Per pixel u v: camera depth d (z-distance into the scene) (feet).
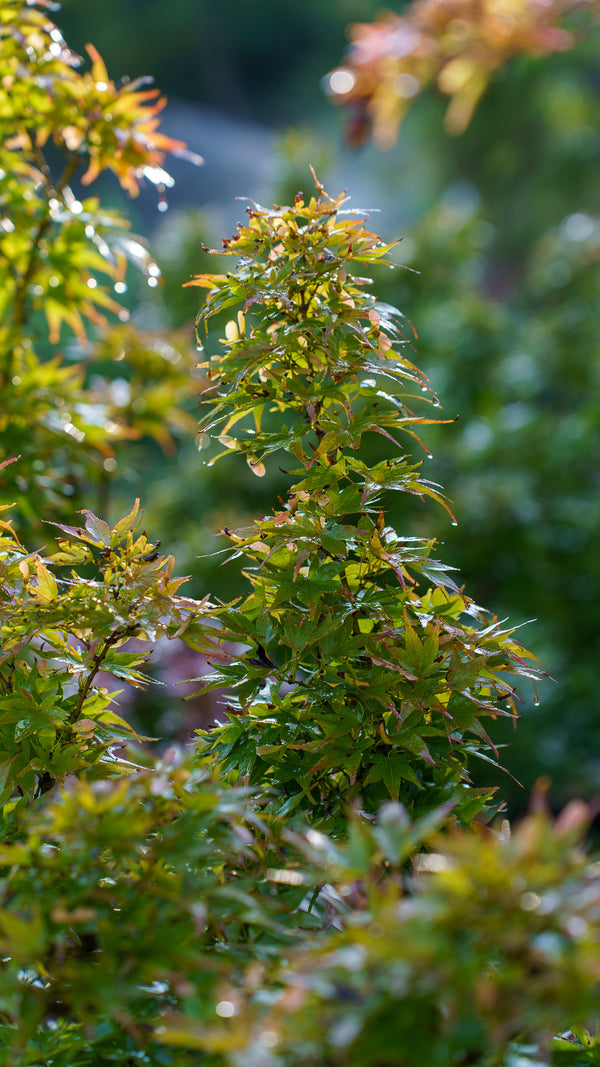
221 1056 6.57
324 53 84.64
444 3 15.39
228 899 6.72
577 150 50.49
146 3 77.10
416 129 55.47
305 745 7.13
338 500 7.23
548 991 6.21
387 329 7.34
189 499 20.81
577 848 6.34
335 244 7.29
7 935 6.64
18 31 8.98
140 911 6.65
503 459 20.27
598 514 19.85
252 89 85.46
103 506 11.48
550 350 22.70
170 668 12.65
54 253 9.43
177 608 7.16
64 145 9.46
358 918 6.39
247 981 6.51
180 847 6.68
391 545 7.25
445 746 7.27
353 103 16.90
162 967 6.57
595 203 51.65
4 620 7.15
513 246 53.16
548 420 21.34
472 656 7.20
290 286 7.24
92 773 7.22
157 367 12.60
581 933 6.24
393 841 6.39
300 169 23.02
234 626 7.25
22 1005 6.57
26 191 9.26
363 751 7.20
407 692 7.14
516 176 53.78
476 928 6.26
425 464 20.75
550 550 19.86
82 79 9.16
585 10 15.24
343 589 7.21
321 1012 6.25
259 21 82.07
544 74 49.34
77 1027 6.81
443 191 55.42
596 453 21.07
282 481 20.08
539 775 18.13
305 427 7.27
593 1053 6.81
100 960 6.81
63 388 10.14
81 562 7.23
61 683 7.34
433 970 6.22
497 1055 6.48
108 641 7.19
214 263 22.04
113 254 9.29
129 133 9.16
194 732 7.52
